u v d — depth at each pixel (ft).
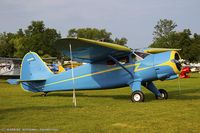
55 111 32.60
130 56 44.45
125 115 29.84
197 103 38.24
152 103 39.27
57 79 50.52
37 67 52.49
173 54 42.65
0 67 119.14
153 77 43.27
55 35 264.52
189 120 26.78
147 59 43.45
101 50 42.65
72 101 43.04
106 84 46.47
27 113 31.32
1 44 284.00
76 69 48.75
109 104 38.93
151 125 24.98
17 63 122.01
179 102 39.70
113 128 24.08
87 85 47.98
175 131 22.82
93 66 47.34
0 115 30.22
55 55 255.29
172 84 81.41
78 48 41.34
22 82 53.16
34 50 253.24
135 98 41.78
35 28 282.56
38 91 52.49
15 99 46.03
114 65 45.78
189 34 262.67
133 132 22.76
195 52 253.24
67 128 24.30
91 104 39.24
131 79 44.29
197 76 136.46
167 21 287.69
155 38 290.97
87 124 25.67
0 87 76.54
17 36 308.81
